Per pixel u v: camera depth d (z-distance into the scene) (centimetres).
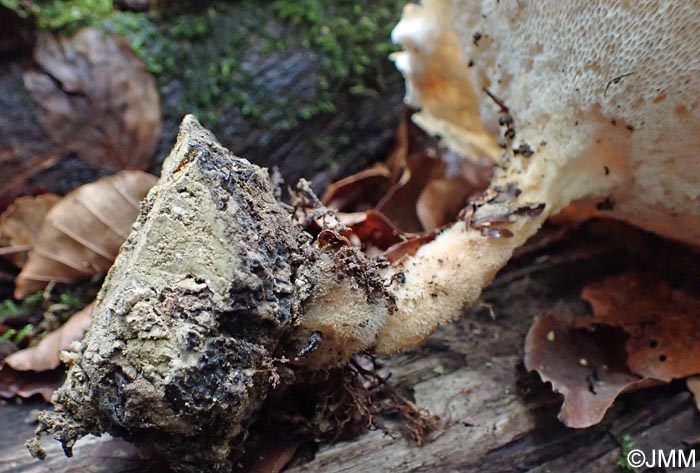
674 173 32
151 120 40
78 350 30
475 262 32
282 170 42
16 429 33
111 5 41
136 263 28
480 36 34
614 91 30
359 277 30
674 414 33
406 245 32
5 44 39
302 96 42
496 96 34
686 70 29
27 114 39
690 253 36
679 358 33
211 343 28
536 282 37
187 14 42
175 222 28
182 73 41
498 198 32
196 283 28
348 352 30
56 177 39
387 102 44
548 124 32
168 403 28
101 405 28
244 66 41
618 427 33
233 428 29
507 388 34
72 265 37
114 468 31
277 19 42
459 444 32
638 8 29
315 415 31
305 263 29
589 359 34
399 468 32
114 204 37
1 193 39
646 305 35
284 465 31
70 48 40
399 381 34
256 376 29
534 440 33
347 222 35
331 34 43
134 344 28
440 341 35
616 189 33
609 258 38
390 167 43
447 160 41
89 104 39
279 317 28
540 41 31
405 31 36
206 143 29
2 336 36
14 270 39
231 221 28
